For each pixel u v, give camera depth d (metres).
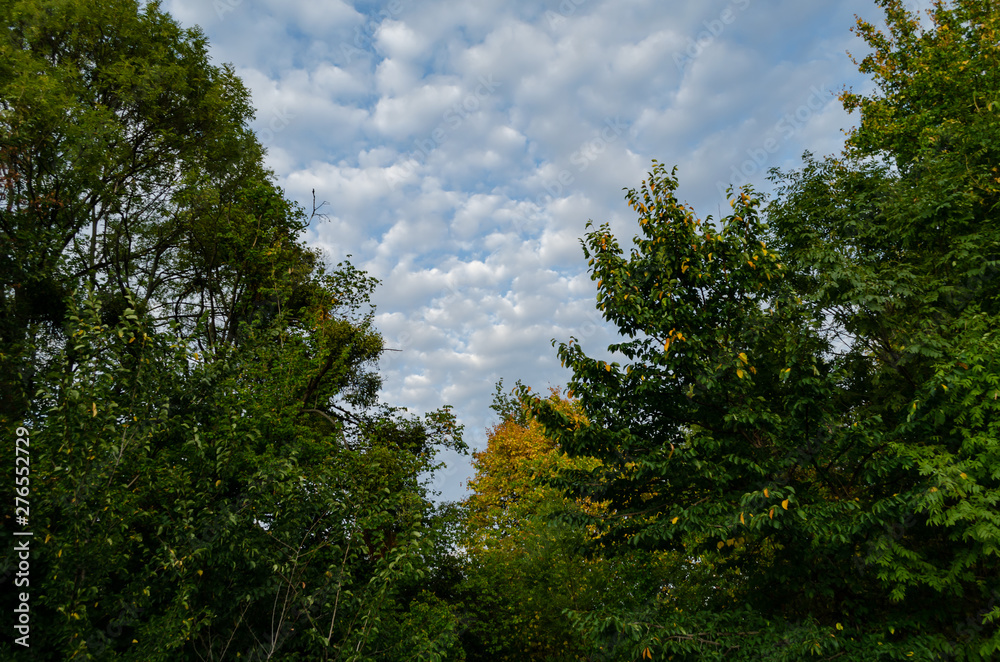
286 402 14.59
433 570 19.41
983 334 9.75
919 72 16.67
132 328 9.08
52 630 8.03
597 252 12.19
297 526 10.38
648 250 11.98
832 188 14.18
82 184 17.33
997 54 14.73
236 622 9.50
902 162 16.09
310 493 11.11
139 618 9.01
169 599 9.18
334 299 21.36
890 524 9.29
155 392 9.29
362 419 21.66
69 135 16.28
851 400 12.62
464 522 16.42
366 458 13.96
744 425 10.49
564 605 15.74
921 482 9.23
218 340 21.64
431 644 10.56
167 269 22.53
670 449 10.75
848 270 11.05
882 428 10.70
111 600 8.63
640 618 10.03
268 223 20.97
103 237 20.66
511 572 17.50
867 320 11.62
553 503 16.89
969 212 11.45
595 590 15.73
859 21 19.33
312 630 9.54
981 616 9.27
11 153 15.45
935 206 11.43
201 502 9.50
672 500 11.57
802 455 10.12
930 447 9.36
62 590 7.77
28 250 14.73
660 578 14.58
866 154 16.78
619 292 11.49
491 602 18.42
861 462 10.32
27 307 14.27
